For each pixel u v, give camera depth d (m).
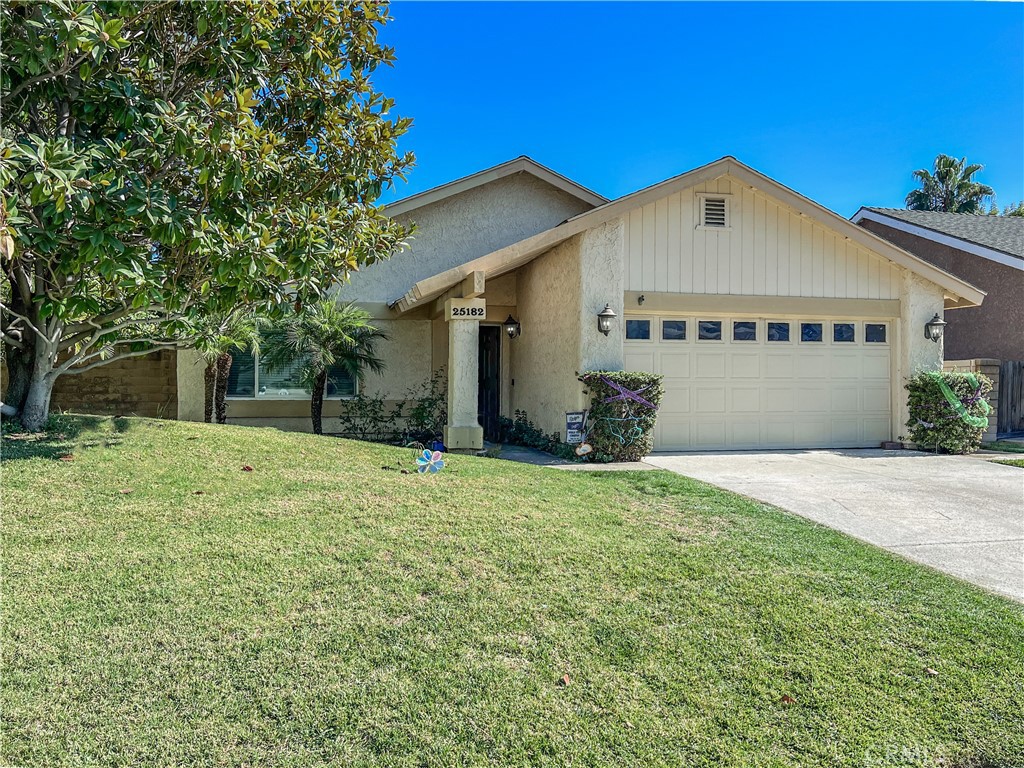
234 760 2.49
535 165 13.64
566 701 2.94
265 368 11.55
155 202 5.13
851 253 11.23
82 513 4.94
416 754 2.57
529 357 12.66
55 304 5.61
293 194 6.89
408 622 3.55
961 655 3.40
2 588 3.71
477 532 4.98
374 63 7.42
